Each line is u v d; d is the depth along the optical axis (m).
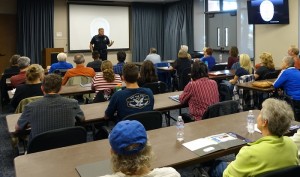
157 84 4.26
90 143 2.11
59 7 9.27
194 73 3.21
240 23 8.10
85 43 9.74
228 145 2.00
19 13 8.73
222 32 8.84
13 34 8.94
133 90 2.85
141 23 10.46
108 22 10.02
